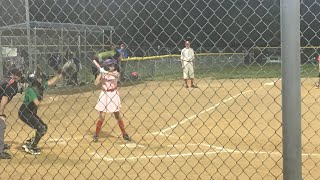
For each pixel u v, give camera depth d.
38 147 7.27
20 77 6.62
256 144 7.39
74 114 9.65
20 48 10.97
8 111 9.23
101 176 5.68
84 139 8.07
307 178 5.43
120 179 5.53
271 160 6.32
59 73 9.76
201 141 7.75
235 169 5.89
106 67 7.82
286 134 2.67
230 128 8.81
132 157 6.74
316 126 8.77
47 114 9.55
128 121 9.71
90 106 10.08
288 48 2.59
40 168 6.12
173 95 11.67
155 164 6.27
